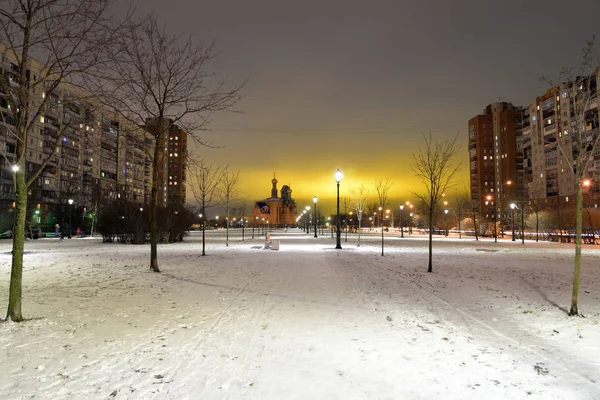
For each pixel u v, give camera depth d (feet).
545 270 53.57
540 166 293.64
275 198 574.56
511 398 14.64
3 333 22.63
